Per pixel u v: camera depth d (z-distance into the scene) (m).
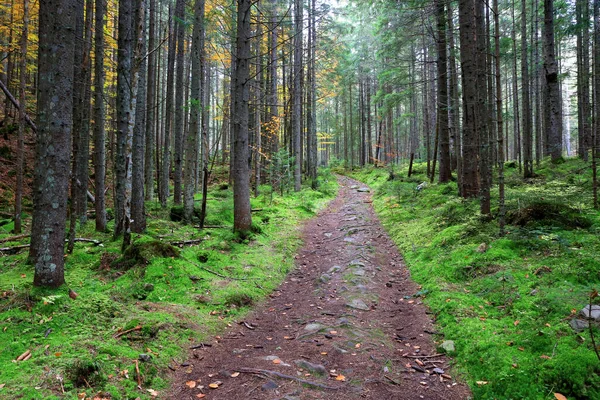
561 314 4.26
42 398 3.12
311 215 14.89
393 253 9.22
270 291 7.14
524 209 7.50
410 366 4.25
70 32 4.93
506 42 13.22
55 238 5.01
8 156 16.41
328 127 46.88
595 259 5.18
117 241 8.55
